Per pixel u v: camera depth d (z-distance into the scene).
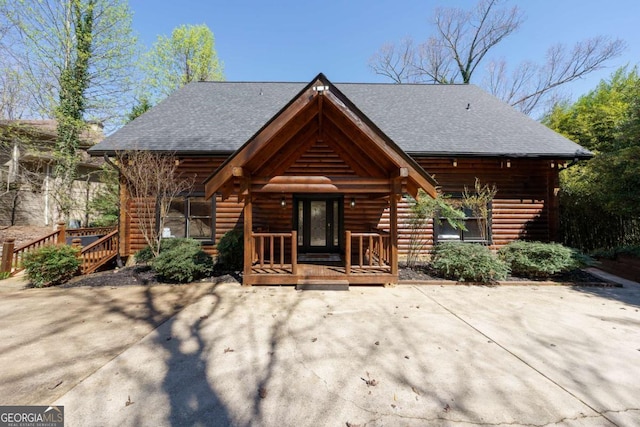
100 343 3.57
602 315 4.63
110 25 13.20
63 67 12.95
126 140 8.64
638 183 7.57
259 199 9.06
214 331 3.94
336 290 6.03
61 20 12.63
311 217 9.01
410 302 5.26
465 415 2.31
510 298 5.53
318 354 3.30
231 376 2.85
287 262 7.76
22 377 2.81
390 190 6.23
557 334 3.90
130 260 8.81
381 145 5.54
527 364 3.11
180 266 6.40
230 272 7.32
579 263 6.63
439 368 3.02
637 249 7.23
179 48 23.28
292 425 2.20
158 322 4.26
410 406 2.42
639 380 2.83
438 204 7.52
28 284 6.46
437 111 10.79
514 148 8.62
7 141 12.93
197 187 8.98
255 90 12.07
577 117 15.95
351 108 5.47
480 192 8.73
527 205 9.23
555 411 2.37
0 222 13.87
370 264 6.58
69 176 13.09
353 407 2.40
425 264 8.15
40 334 3.84
